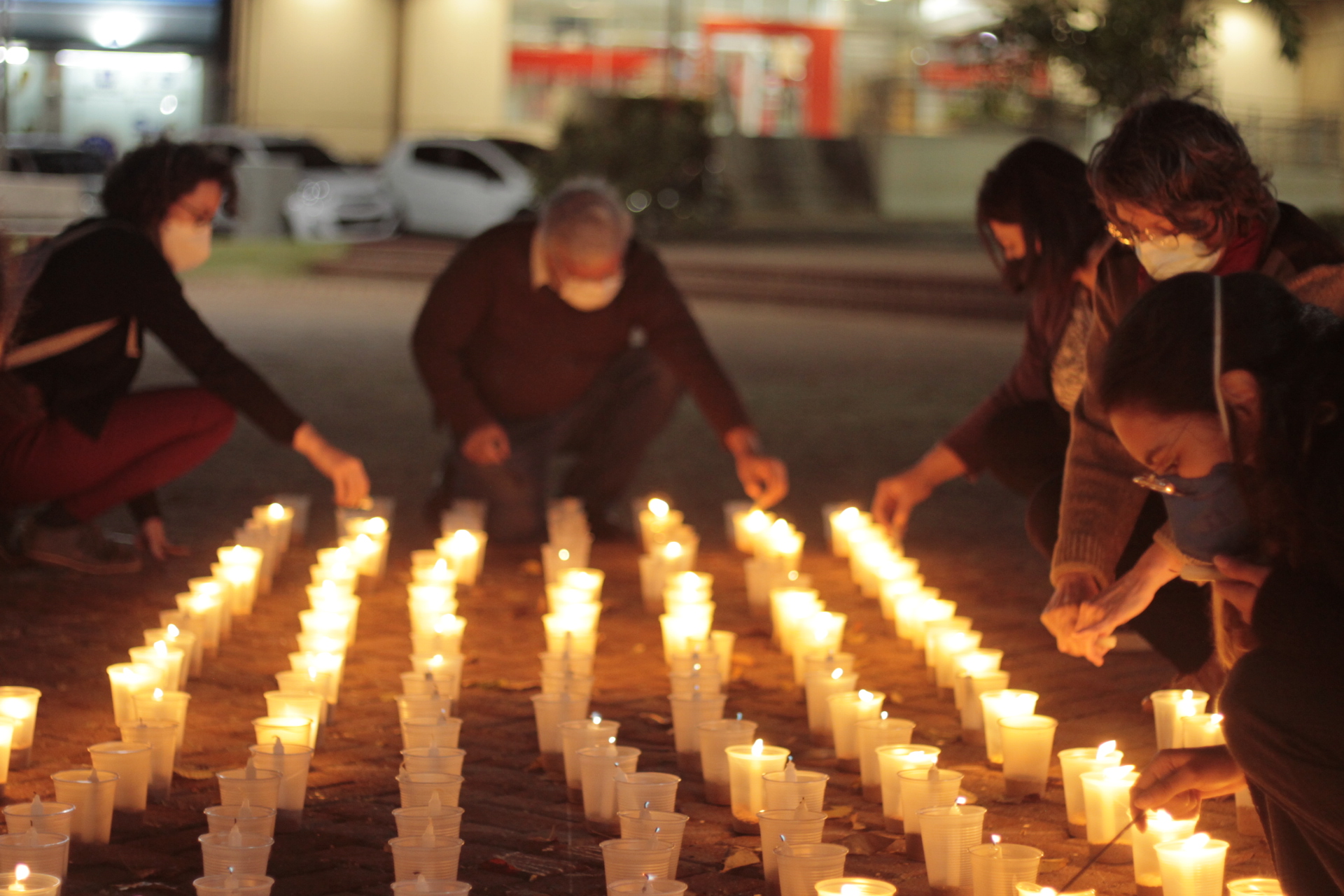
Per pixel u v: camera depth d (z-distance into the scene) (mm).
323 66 33531
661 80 37250
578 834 3195
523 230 6332
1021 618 5375
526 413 6609
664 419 6770
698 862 3066
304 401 11023
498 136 28625
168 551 5953
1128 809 3057
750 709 4242
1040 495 4367
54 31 29641
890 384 12625
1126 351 2424
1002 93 14305
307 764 3154
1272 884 2543
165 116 30844
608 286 6137
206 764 3604
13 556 5750
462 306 6309
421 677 3805
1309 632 2256
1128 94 13258
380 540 5766
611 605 5559
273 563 5652
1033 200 4332
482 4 35000
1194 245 3121
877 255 24188
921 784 3035
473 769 3639
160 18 30469
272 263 25172
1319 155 25422
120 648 4691
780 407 11211
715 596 5781
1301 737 2283
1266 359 2312
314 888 2855
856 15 40344
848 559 6406
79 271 5211
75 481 5438
